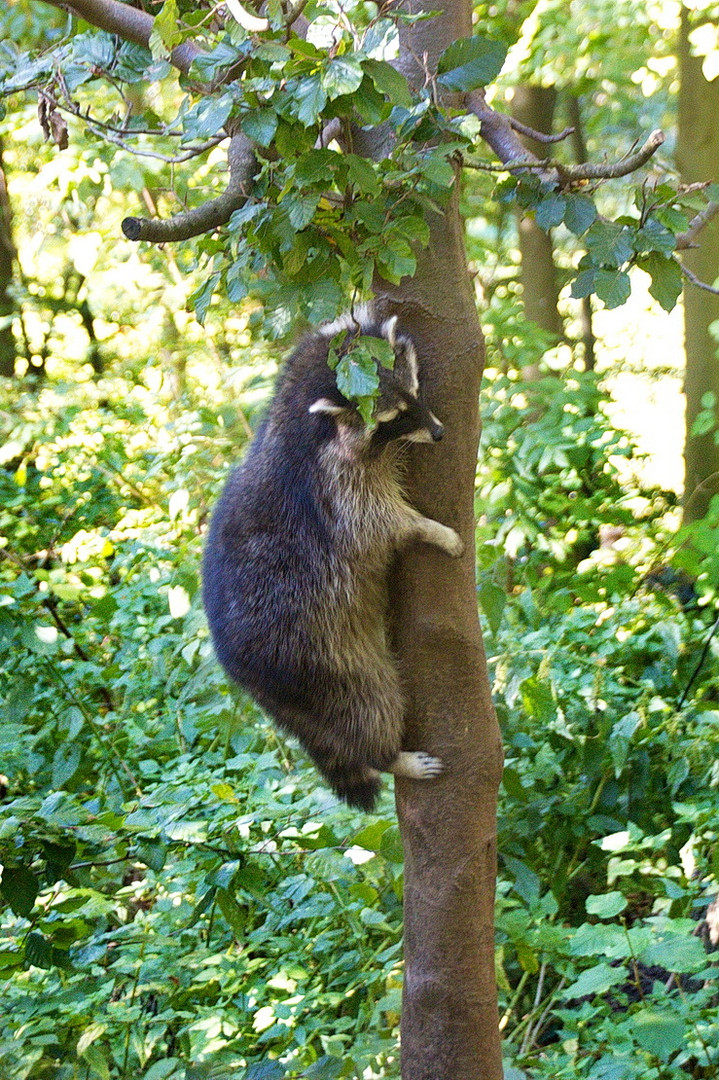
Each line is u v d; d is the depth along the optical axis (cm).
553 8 1063
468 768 403
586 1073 498
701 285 427
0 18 1076
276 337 359
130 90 652
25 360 1516
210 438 846
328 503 434
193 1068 445
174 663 725
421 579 405
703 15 1037
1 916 547
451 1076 405
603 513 875
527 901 564
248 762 555
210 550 496
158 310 1083
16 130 952
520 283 1416
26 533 906
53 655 675
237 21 321
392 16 337
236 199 377
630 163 386
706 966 575
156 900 573
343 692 439
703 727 628
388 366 338
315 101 303
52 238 1330
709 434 1097
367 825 525
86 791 713
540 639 634
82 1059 468
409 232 337
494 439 773
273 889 568
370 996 521
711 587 758
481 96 419
